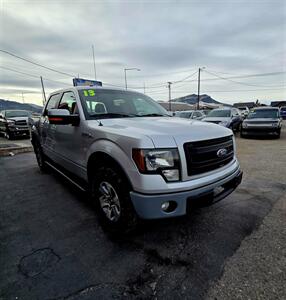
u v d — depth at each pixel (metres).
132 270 1.78
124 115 3.01
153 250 2.04
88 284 1.64
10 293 1.56
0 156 6.97
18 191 3.70
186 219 2.60
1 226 2.54
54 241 2.22
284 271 1.74
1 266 1.85
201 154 1.99
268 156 6.14
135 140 1.83
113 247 2.10
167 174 1.82
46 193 3.59
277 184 3.80
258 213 2.73
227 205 2.97
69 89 3.27
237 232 2.32
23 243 2.19
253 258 1.90
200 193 1.92
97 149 2.27
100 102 2.99
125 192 1.98
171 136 1.88
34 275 1.74
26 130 11.82
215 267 1.80
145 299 1.50
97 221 2.62
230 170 2.33
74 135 2.81
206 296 1.52
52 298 1.52
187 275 1.72
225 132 2.38
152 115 3.25
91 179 2.60
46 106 4.24
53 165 4.16
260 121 9.96
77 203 3.17
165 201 1.79
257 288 1.58
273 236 2.23
